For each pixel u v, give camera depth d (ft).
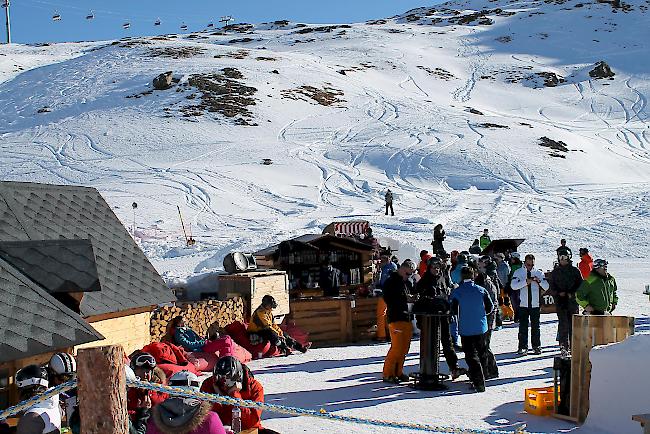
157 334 39.22
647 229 110.22
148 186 144.97
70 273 29.84
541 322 54.60
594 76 332.39
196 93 246.27
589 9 460.55
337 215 127.95
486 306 32.50
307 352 43.68
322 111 240.53
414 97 283.79
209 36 456.86
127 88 259.19
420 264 54.29
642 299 60.54
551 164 181.37
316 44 396.37
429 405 29.58
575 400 26.71
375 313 49.39
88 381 12.77
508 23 449.48
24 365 25.77
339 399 30.78
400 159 181.47
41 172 162.71
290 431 25.66
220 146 191.01
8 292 26.40
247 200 139.54
